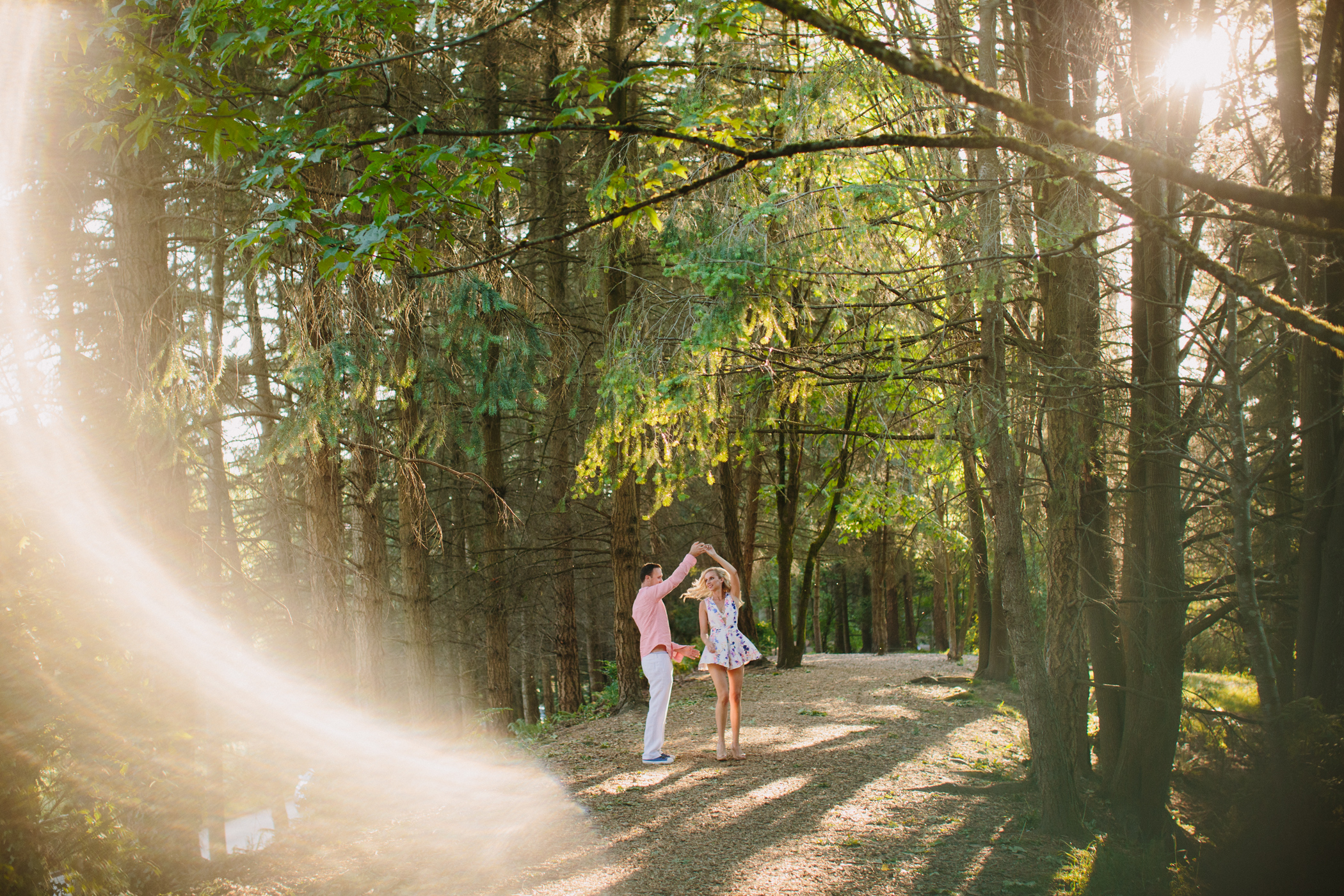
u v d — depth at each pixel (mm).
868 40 2078
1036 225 5277
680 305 6406
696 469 7734
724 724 7363
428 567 10250
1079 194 5012
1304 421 5031
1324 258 4469
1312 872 3746
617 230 8094
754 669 14422
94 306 8453
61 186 6953
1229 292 4539
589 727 9922
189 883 4652
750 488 15578
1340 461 4797
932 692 11359
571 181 12602
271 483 11336
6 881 3541
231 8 4457
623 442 7898
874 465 12125
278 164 4031
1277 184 4766
